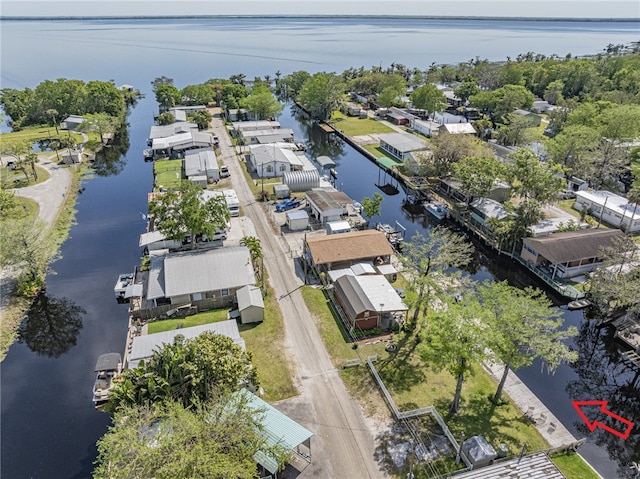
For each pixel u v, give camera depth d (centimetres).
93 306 5047
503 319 3306
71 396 3847
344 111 14488
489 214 6600
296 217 6512
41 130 12256
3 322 4684
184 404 3272
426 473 3070
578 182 8025
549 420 3578
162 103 14825
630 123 8650
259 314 4578
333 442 3306
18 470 3184
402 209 7719
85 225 6994
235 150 10275
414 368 4041
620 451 3406
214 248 5553
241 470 2406
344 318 4656
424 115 13838
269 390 3766
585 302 5047
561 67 16375
